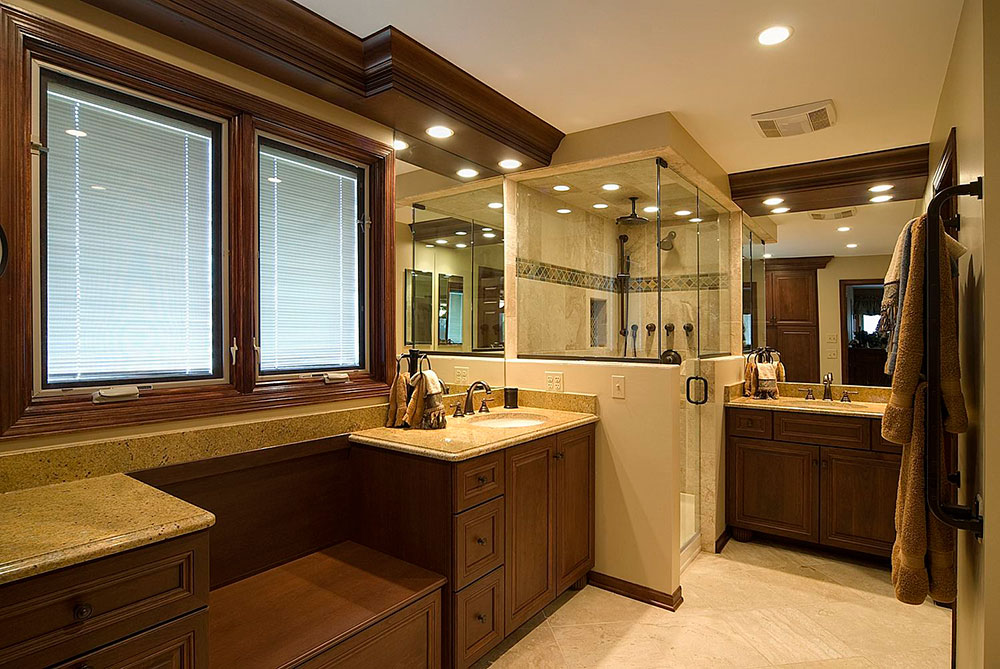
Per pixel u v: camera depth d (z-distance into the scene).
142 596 1.16
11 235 1.42
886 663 2.18
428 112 2.29
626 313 3.06
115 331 1.67
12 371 1.42
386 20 1.88
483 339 3.10
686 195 3.24
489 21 1.88
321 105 2.19
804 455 3.32
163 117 1.78
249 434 1.92
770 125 2.76
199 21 1.64
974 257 1.55
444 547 1.95
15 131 1.43
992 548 1.37
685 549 3.18
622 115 2.70
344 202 2.38
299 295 2.20
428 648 1.86
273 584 1.87
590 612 2.58
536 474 2.37
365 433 2.27
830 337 3.86
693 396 3.37
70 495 1.39
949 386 1.55
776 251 4.04
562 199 3.24
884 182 3.24
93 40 1.56
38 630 1.02
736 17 1.85
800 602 2.69
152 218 1.76
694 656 2.22
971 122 1.60
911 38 1.97
